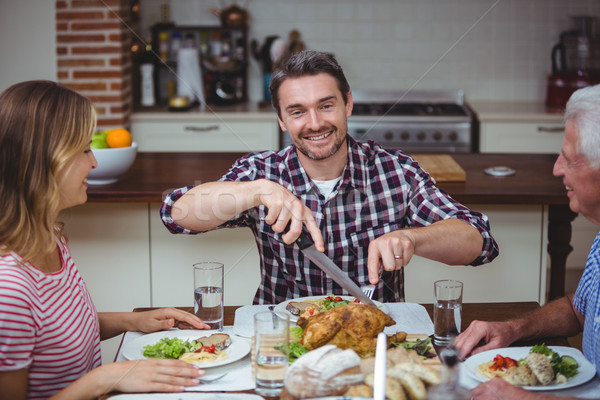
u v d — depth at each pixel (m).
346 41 4.82
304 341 1.34
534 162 3.08
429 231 1.71
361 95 4.84
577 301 1.58
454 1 4.75
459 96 4.80
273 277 2.01
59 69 4.07
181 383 1.30
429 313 1.69
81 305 1.47
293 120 1.83
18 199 1.34
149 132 4.30
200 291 1.59
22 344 1.30
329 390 1.17
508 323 1.53
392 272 1.97
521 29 4.76
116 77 4.06
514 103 4.74
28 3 3.99
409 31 4.80
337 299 1.69
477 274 2.70
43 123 1.34
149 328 1.60
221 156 3.16
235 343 1.47
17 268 1.32
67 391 1.29
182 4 4.73
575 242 4.04
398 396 1.11
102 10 3.99
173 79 4.72
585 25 4.56
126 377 1.30
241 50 4.70
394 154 2.03
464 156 3.21
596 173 1.37
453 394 1.07
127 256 2.64
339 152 1.92
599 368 1.42
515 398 1.23
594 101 1.35
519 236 2.67
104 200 2.50
